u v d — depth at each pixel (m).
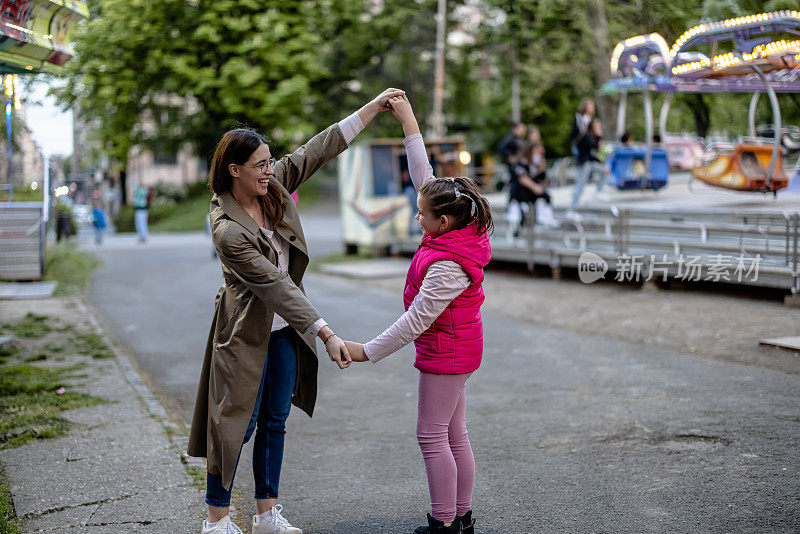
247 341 3.18
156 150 23.88
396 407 5.66
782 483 3.82
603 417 5.09
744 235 9.77
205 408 3.36
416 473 4.28
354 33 30.58
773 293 8.95
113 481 4.18
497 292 10.84
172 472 4.31
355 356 3.13
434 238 3.17
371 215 15.67
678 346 7.02
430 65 32.88
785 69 9.28
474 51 30.72
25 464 4.44
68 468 4.38
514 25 21.28
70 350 7.64
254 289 3.11
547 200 12.21
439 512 3.24
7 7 5.07
